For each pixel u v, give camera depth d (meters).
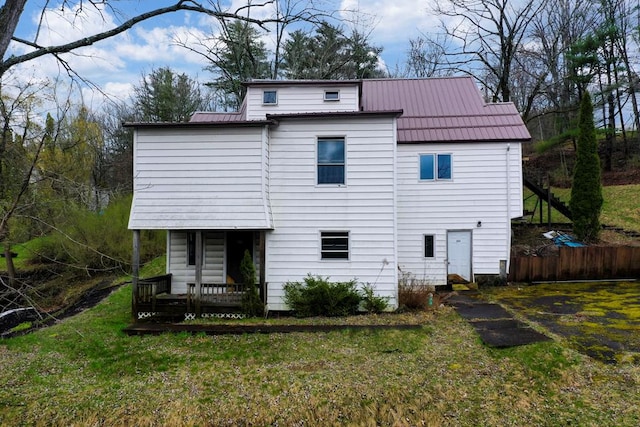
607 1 25.12
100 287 16.75
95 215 18.95
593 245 16.61
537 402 6.08
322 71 25.66
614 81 25.73
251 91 14.93
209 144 10.94
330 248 11.21
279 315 11.15
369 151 11.14
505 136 14.60
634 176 24.77
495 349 7.83
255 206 10.77
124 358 8.20
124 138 31.62
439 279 14.70
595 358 7.18
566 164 28.77
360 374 7.13
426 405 6.20
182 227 10.73
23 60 5.46
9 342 9.45
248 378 7.17
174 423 6.02
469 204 14.77
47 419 6.16
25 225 8.89
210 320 10.63
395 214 11.07
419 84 18.16
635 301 11.35
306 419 6.08
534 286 14.40
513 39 26.08
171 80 30.72
